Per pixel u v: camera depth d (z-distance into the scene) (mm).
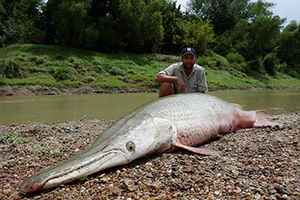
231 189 5484
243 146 7742
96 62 42875
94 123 13227
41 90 33438
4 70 35219
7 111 20375
